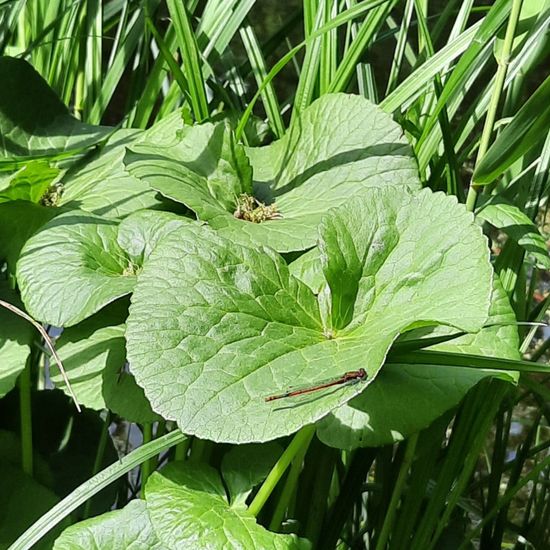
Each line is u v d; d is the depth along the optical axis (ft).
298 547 0.89
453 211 0.88
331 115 1.18
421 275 0.87
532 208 1.21
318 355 0.83
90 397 0.99
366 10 1.24
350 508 1.18
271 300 0.88
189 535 0.87
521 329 1.27
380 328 0.84
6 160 1.08
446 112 1.26
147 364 0.81
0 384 0.99
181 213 1.13
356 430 0.92
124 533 0.94
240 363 0.82
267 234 1.03
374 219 0.91
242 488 0.94
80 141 1.26
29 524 1.10
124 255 1.03
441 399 0.93
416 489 1.16
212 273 0.87
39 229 1.05
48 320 0.95
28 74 1.26
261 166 1.23
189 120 1.26
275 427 0.77
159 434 1.11
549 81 0.96
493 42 1.24
